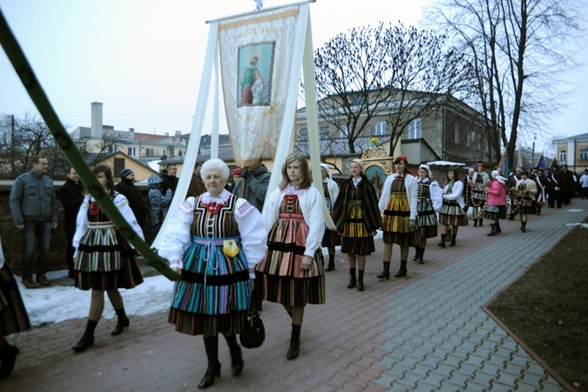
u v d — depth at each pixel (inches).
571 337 150.5
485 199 501.7
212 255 108.4
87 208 148.3
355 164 223.3
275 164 173.8
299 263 134.5
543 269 260.2
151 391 115.6
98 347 146.7
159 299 203.2
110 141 1414.9
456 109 843.4
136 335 157.8
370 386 118.0
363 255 222.4
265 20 193.3
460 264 289.1
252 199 190.4
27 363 133.9
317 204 137.4
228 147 1249.4
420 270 273.1
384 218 250.7
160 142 2351.1
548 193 768.3
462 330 162.7
